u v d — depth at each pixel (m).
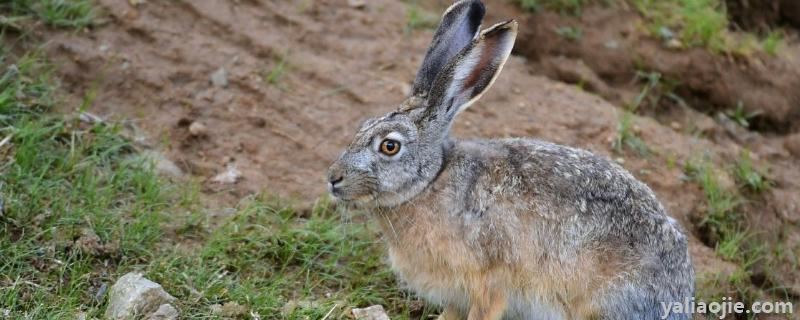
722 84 18.77
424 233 12.22
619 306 11.89
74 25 16.62
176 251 13.22
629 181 12.41
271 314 12.37
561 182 12.09
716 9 20.09
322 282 13.41
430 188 12.23
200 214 14.00
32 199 13.38
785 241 15.72
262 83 16.62
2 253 12.46
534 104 17.19
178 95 16.20
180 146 15.52
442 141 12.33
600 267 11.90
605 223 11.98
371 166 12.07
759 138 18.19
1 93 15.05
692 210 15.73
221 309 12.19
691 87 18.75
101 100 15.90
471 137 16.12
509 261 12.03
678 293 12.20
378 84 16.98
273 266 13.47
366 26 18.12
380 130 12.09
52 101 15.43
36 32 16.33
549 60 18.69
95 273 12.59
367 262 13.70
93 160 14.47
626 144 16.66
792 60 19.36
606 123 16.97
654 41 18.97
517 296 12.22
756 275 14.95
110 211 13.59
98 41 16.58
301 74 16.95
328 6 18.28
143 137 15.41
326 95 16.66
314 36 17.69
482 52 12.21
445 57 12.87
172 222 13.81
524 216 11.98
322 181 15.27
